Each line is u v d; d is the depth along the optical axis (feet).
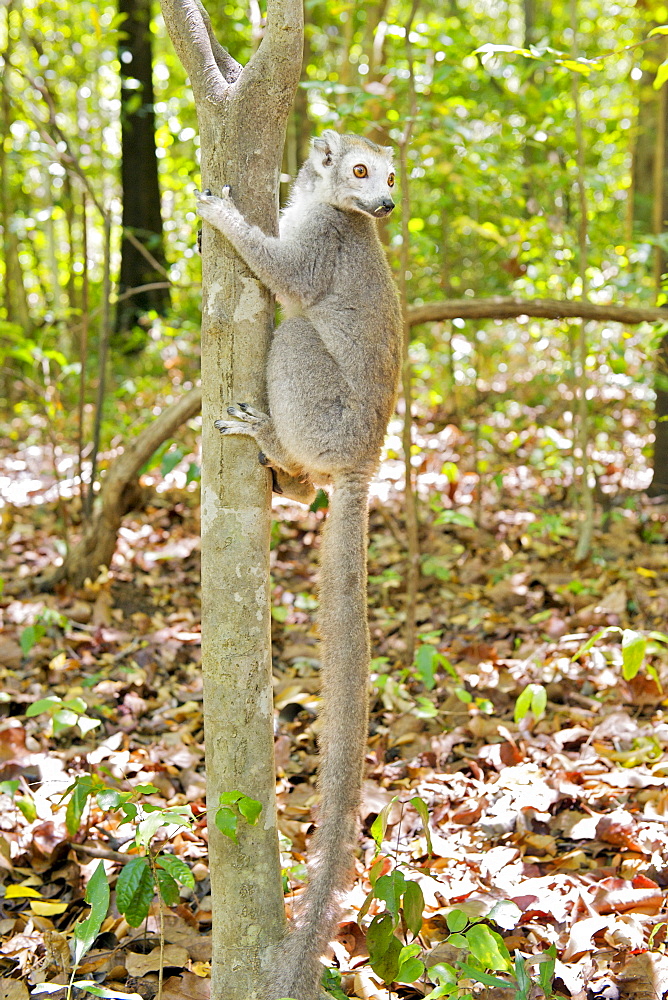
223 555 10.11
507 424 35.73
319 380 12.57
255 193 10.34
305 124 39.50
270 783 10.30
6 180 45.06
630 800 14.03
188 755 15.97
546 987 9.34
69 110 49.55
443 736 15.94
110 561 23.41
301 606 22.40
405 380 18.72
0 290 56.34
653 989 10.25
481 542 25.79
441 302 21.03
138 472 22.62
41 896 12.51
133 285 49.39
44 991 10.19
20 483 31.35
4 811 14.28
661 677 17.74
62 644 20.29
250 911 10.07
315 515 27.94
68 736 16.76
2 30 46.37
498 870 12.42
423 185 36.81
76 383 36.01
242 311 10.36
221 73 10.28
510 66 29.99
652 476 29.22
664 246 21.52
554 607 21.49
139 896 9.61
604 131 34.27
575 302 21.42
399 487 29.99
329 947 9.97
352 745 10.60
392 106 25.99
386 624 21.22
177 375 40.16
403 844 13.28
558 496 29.27
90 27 44.96
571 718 16.44
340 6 25.86
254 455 10.21
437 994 8.72
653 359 24.58
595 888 11.89
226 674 10.05
